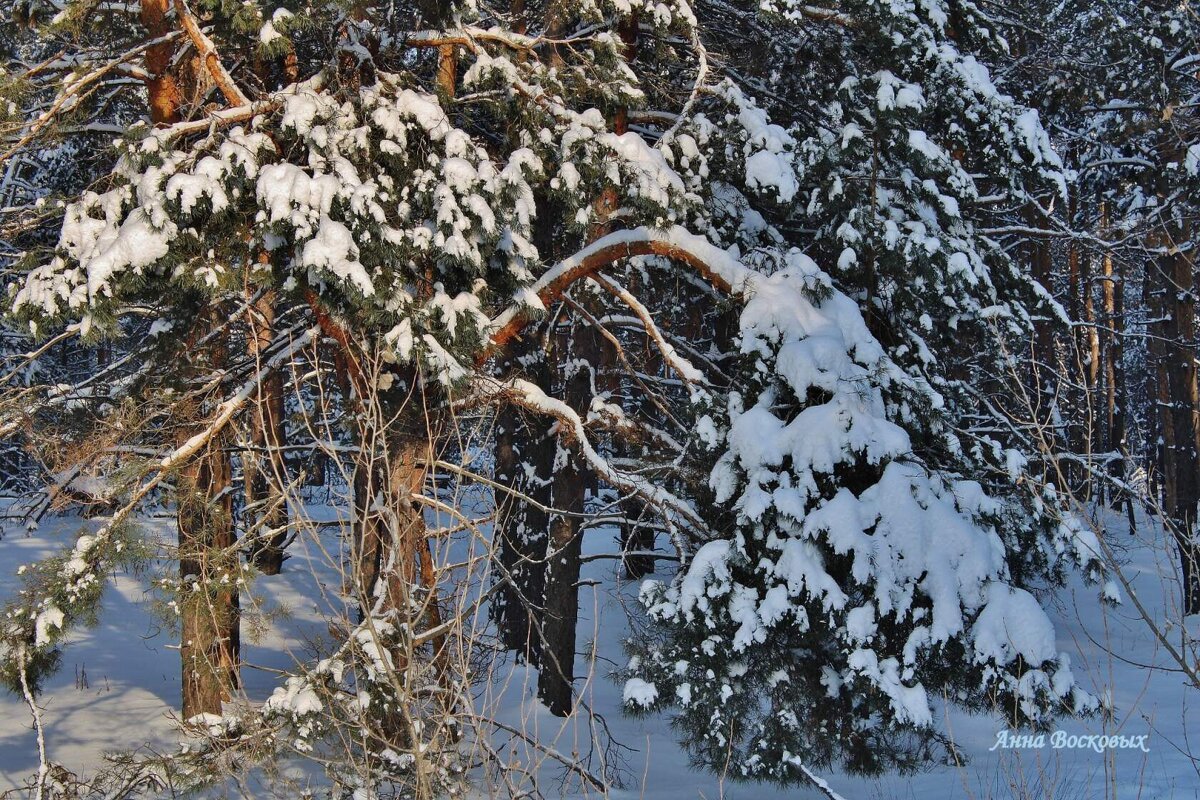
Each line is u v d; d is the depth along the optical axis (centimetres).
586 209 1053
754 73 1356
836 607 918
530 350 1452
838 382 998
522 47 1085
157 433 1065
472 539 619
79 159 1188
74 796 782
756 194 1123
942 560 942
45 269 866
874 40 1167
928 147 1131
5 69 978
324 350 1286
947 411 1069
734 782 974
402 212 921
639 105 1147
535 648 1475
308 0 939
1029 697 888
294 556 1952
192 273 866
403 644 486
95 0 1000
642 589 1040
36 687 892
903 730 909
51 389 1077
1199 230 1775
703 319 1642
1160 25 1582
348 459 1009
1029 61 1617
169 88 1105
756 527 972
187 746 767
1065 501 525
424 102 964
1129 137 1805
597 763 1102
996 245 1289
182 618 936
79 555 891
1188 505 1866
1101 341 2917
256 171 888
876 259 1148
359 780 646
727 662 964
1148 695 1313
